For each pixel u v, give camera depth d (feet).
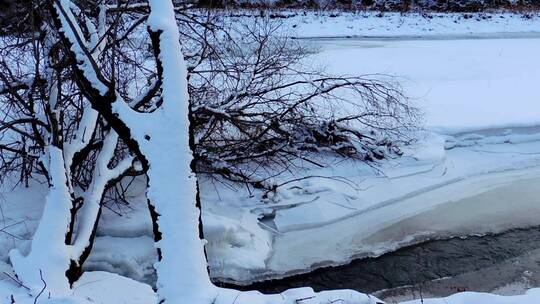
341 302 17.67
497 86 49.34
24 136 28.63
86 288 22.66
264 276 27.78
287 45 50.29
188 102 17.60
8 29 28.45
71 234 24.09
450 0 91.20
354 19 78.38
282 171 34.35
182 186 16.94
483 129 40.65
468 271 28.53
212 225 27.76
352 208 32.91
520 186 36.73
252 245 29.04
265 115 33.58
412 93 46.39
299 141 35.40
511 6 93.76
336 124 35.37
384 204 33.68
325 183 33.76
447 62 56.44
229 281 27.20
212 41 35.47
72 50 19.63
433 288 27.17
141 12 31.32
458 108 43.75
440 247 30.48
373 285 27.45
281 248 29.81
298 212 31.83
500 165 38.78
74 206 24.71
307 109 34.76
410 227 32.04
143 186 31.30
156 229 16.98
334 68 50.78
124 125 17.98
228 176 32.76
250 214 31.19
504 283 27.55
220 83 36.76
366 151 35.86
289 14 76.02
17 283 22.04
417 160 36.83
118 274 25.64
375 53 58.85
